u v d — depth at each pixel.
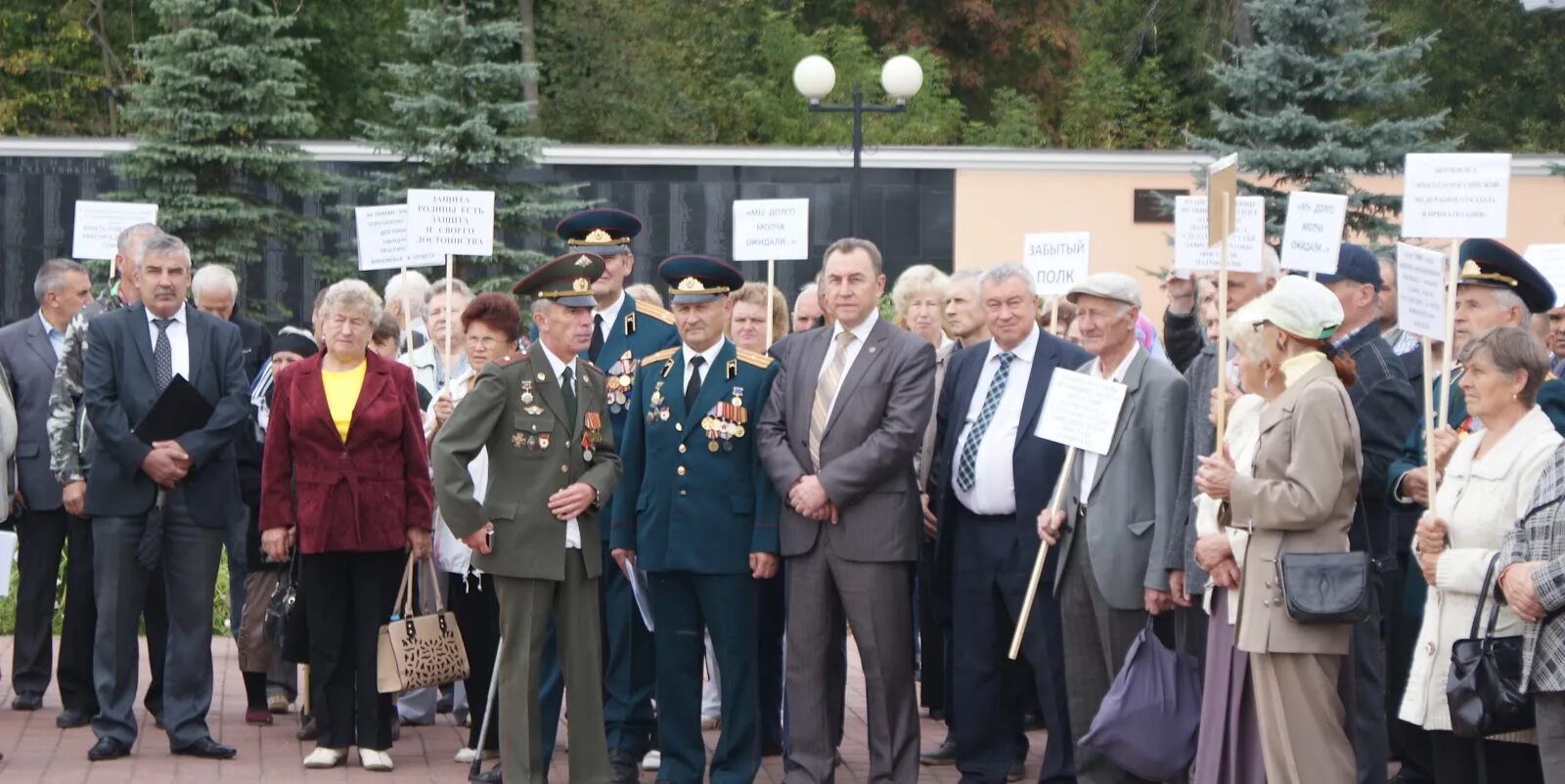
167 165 23.11
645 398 8.41
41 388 10.02
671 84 38.88
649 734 8.83
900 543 8.04
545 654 8.52
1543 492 5.99
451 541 9.02
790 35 40.03
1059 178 24.89
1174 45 41.53
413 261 10.29
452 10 23.73
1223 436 6.94
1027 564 8.05
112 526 8.73
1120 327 7.77
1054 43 41.16
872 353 8.09
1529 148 37.41
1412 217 7.48
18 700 10.15
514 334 8.77
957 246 24.78
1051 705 8.12
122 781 8.35
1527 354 6.30
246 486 9.75
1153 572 7.51
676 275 8.30
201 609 8.91
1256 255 8.18
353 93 37.94
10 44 38.47
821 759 8.09
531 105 24.66
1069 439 7.70
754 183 24.41
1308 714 6.55
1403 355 8.57
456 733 9.84
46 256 23.66
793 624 8.13
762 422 8.20
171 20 24.16
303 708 9.44
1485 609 6.23
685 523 8.17
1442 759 6.49
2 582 8.75
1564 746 5.88
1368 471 7.45
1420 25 38.53
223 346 8.95
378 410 8.57
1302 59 21.27
